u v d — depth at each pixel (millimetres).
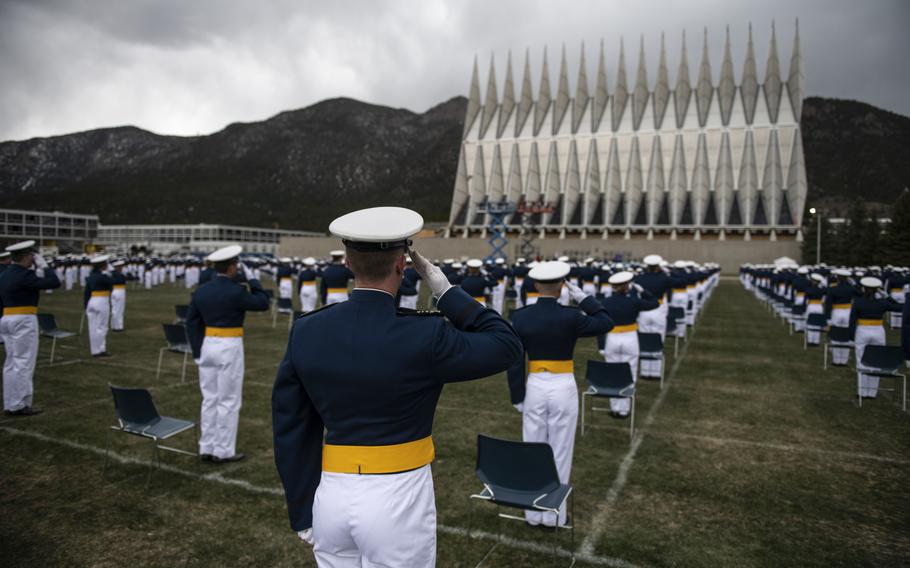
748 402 9844
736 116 110312
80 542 4840
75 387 10258
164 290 34562
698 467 6750
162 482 6121
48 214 135000
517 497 4461
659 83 113250
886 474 6535
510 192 117562
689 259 76750
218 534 5012
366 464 2277
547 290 5508
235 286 6664
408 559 2293
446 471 6570
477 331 2539
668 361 13734
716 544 4906
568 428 5473
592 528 5207
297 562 4582
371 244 2338
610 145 115125
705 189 108750
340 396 2293
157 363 12578
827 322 14688
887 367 9273
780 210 102000
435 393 2400
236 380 6750
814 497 5895
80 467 6512
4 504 5551
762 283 30547
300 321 2506
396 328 2324
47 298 27719
